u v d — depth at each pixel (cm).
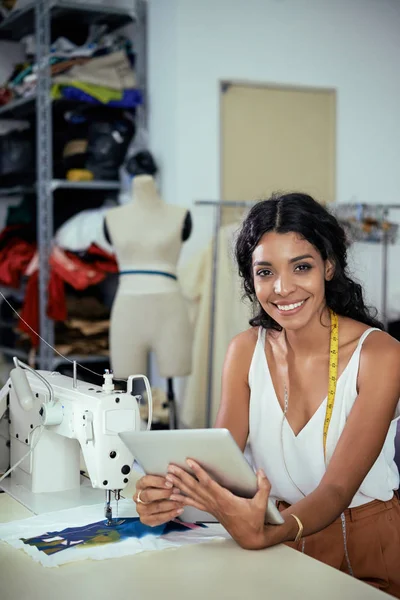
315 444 178
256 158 505
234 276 421
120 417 168
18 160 516
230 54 489
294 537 154
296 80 512
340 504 161
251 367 188
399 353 175
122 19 502
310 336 181
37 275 477
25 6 487
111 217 388
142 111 500
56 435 187
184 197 480
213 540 155
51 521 168
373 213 407
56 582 136
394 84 546
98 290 512
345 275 184
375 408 170
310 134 521
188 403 445
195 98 480
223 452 141
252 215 177
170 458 149
